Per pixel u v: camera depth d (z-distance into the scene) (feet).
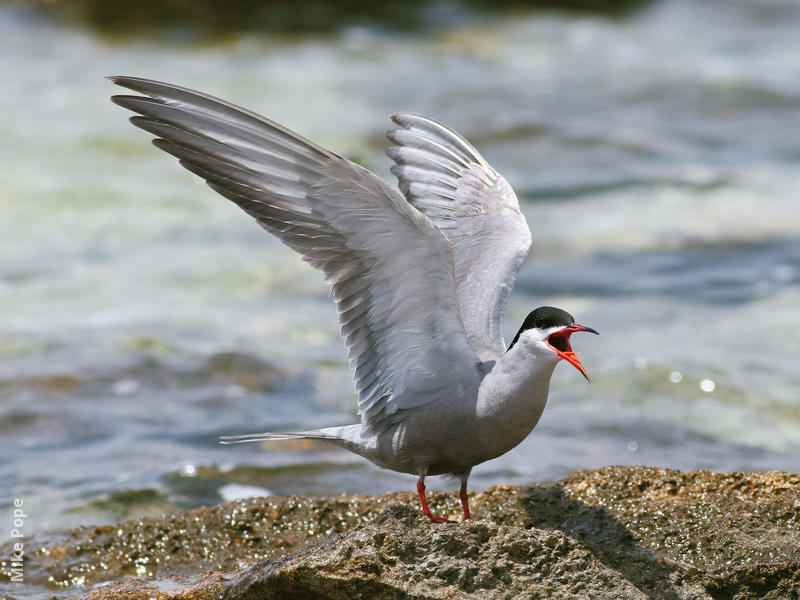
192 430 42.86
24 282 58.49
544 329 25.84
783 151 80.64
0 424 43.09
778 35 115.24
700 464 39.14
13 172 72.74
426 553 24.40
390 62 100.78
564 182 74.33
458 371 26.81
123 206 69.56
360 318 27.22
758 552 27.27
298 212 25.94
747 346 50.31
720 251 63.05
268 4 111.96
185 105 25.21
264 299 58.23
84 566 30.07
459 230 31.22
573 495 30.32
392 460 28.04
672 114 89.35
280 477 38.45
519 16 119.24
